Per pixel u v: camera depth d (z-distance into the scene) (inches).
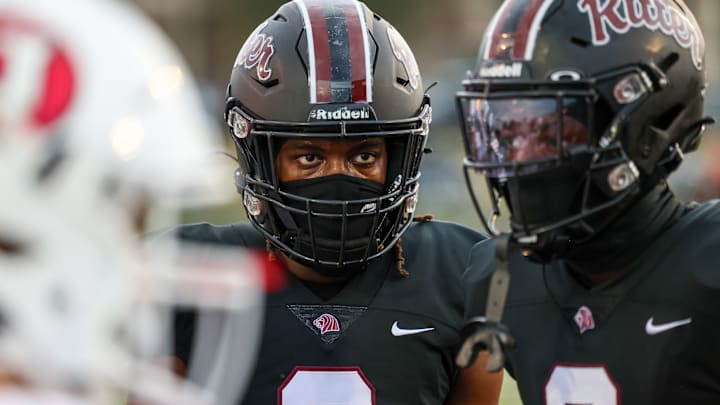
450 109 2362.2
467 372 356.8
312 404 339.6
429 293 351.6
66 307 129.3
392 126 334.6
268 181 335.6
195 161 137.2
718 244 271.4
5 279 126.5
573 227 268.5
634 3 273.1
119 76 130.1
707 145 1561.3
